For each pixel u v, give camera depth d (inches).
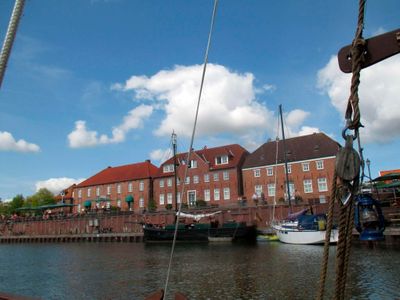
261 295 512.4
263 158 2132.1
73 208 2999.5
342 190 80.8
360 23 82.4
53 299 551.2
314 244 1173.7
